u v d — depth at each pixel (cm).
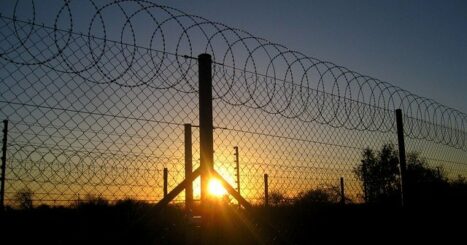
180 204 357
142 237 296
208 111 309
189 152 316
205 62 317
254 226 324
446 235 563
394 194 492
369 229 461
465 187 623
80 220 287
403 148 490
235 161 429
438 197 591
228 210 312
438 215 581
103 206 302
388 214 482
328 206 434
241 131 349
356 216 454
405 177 487
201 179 302
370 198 469
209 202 304
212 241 299
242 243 316
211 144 306
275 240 338
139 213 321
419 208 556
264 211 388
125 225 285
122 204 314
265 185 388
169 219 333
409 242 482
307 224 412
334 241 429
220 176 310
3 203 261
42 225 272
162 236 304
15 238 261
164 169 349
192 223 307
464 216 610
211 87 315
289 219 401
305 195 417
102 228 287
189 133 312
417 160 577
